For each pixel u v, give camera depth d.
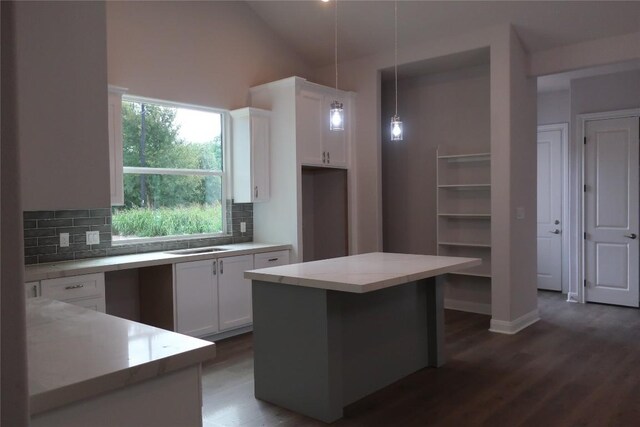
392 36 5.34
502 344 4.40
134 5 4.41
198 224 5.03
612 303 5.95
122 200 4.04
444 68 5.67
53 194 1.19
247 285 4.74
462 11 4.76
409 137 6.12
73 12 1.24
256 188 5.12
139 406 1.31
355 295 3.23
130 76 4.38
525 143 5.03
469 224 5.65
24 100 1.15
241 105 5.34
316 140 5.33
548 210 6.88
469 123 5.65
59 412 1.15
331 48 5.79
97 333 1.57
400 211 6.22
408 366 3.67
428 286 3.86
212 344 1.46
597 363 3.86
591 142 6.03
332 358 2.89
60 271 3.42
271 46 5.67
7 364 0.70
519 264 4.93
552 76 5.97
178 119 4.85
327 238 6.08
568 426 2.79
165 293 4.22
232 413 3.02
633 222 5.78
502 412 3.00
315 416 2.94
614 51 4.54
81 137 1.24
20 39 1.15
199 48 4.93
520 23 4.68
